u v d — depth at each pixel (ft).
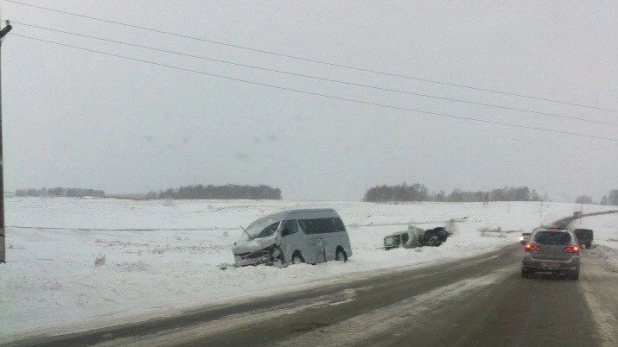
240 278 54.65
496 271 71.46
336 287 52.47
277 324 33.50
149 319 34.65
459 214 325.83
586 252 129.70
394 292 49.01
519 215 358.43
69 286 41.45
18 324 32.40
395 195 458.50
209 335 30.14
